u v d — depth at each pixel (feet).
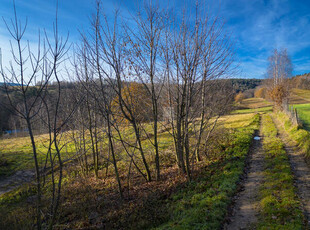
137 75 33.53
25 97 19.79
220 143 56.44
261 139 59.47
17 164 62.80
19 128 151.43
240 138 58.59
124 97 38.14
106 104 33.42
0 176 55.83
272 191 26.09
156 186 35.96
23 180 52.54
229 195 26.89
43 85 20.21
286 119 75.56
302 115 84.17
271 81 138.82
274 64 127.54
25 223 28.37
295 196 23.85
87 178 46.78
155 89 38.32
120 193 33.35
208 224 20.79
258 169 35.63
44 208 33.40
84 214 30.94
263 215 21.49
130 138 64.08
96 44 29.66
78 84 38.19
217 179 33.17
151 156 54.54
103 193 37.78
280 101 111.55
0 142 101.30
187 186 33.01
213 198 25.96
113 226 26.53
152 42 32.78
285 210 21.03
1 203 39.27
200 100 39.75
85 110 44.32
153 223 24.90
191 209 24.85
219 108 42.09
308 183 26.94
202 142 58.03
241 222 21.16
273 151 43.62
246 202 25.07
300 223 18.63
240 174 33.81
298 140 46.32
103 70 30.86
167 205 28.30
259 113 138.41
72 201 35.86
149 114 40.73
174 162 48.93
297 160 36.58
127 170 48.62
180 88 35.70
